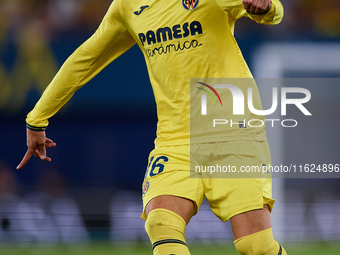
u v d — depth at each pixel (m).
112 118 29.28
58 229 23.39
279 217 24.52
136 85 29.34
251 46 30.83
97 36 10.99
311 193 27.02
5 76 29.66
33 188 27.77
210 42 9.59
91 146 28.94
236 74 9.74
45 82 29.98
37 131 11.93
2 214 24.64
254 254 9.29
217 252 18.66
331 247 19.95
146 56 10.41
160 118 10.17
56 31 30.89
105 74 29.25
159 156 9.88
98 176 28.62
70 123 28.89
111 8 10.77
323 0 33.12
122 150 29.05
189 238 21.92
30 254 18.53
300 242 21.02
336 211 25.19
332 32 32.41
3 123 29.31
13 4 30.56
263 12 8.72
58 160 28.55
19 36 30.11
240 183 9.39
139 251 18.80
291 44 31.16
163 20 9.82
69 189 27.72
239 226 9.31
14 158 28.89
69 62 11.27
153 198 9.34
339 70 31.08
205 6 9.49
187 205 9.34
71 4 31.48
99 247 19.77
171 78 9.81
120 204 27.19
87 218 24.92
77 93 29.09
